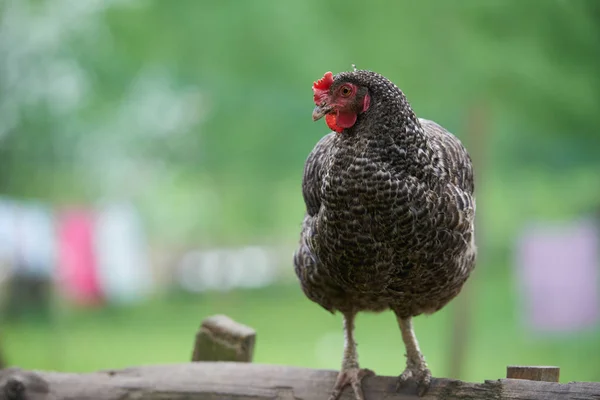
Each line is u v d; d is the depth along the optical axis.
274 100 16.55
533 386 5.19
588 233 18.48
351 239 5.41
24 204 23.75
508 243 22.86
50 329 22.08
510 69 10.95
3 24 18.36
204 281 28.89
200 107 19.52
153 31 13.48
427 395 5.64
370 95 5.33
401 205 5.27
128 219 28.14
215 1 12.74
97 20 16.59
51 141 21.41
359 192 5.29
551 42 10.58
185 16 13.05
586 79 10.91
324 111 5.35
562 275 18.53
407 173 5.30
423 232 5.36
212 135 18.80
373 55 11.34
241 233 25.22
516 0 10.38
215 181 21.66
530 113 11.69
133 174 25.48
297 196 22.06
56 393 5.92
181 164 22.80
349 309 6.20
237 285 27.61
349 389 5.81
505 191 19.36
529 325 18.73
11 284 23.25
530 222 19.97
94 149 22.70
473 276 14.35
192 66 13.96
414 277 5.60
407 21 10.94
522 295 19.12
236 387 5.84
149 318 25.36
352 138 5.35
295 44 12.16
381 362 16.81
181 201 28.84
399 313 6.13
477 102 11.91
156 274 30.69
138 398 5.88
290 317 24.78
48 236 24.11
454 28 10.80
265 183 21.25
